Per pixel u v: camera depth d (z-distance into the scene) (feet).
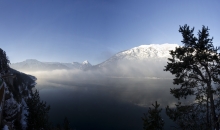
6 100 177.78
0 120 116.16
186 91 60.64
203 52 54.39
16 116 182.19
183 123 59.16
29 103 147.54
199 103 59.21
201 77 60.54
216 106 57.31
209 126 55.47
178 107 62.34
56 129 197.26
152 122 73.51
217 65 55.31
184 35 55.93
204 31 53.57
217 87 58.59
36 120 143.13
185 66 56.85
